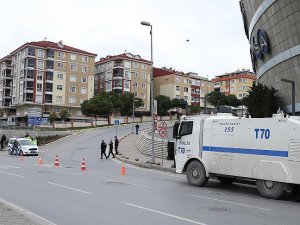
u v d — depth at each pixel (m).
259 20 39.59
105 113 82.56
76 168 22.81
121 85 103.19
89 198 11.38
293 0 32.78
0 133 65.31
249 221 8.90
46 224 7.54
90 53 98.62
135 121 90.00
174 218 8.87
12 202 10.38
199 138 15.98
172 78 110.69
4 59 104.06
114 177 18.08
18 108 96.44
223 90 131.25
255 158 13.79
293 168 12.66
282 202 12.52
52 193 12.15
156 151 33.69
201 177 15.72
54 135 57.44
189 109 101.25
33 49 91.12
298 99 35.66
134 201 11.12
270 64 39.50
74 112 95.75
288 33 34.72
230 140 14.77
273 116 13.64
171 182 17.00
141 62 107.38
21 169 20.66
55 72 93.31
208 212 9.85
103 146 33.31
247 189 15.67
